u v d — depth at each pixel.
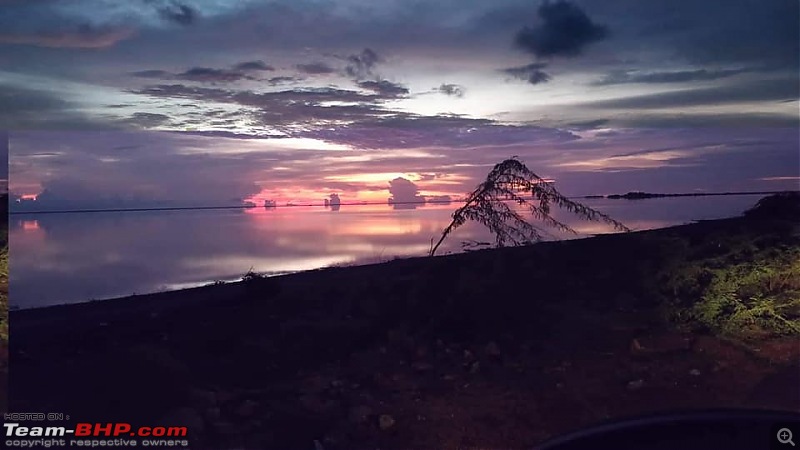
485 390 5.15
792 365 5.18
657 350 5.59
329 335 6.12
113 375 4.88
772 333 5.82
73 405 4.73
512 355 5.73
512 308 6.33
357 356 5.82
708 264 6.61
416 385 5.28
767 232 6.99
